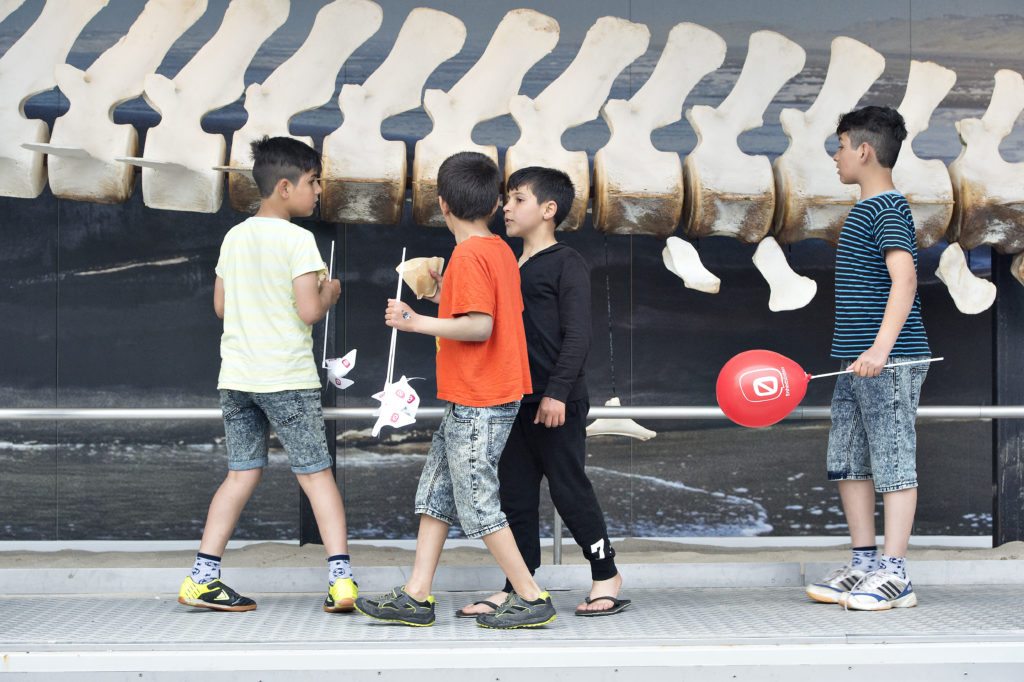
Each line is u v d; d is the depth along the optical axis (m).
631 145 3.75
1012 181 3.81
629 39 3.81
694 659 2.59
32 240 5.32
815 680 2.60
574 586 3.49
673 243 3.77
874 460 3.14
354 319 5.41
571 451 3.03
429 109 3.73
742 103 3.86
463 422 2.81
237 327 3.05
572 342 2.96
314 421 3.08
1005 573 3.54
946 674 2.61
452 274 2.79
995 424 4.79
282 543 5.03
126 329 5.35
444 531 2.96
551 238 3.18
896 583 3.09
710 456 5.54
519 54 3.78
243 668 2.54
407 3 5.52
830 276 5.59
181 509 5.36
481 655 2.57
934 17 5.66
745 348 5.58
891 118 3.16
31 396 5.30
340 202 3.66
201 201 3.63
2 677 2.52
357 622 2.91
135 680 2.53
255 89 3.67
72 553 5.00
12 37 5.33
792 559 4.71
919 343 3.16
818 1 5.68
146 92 3.62
